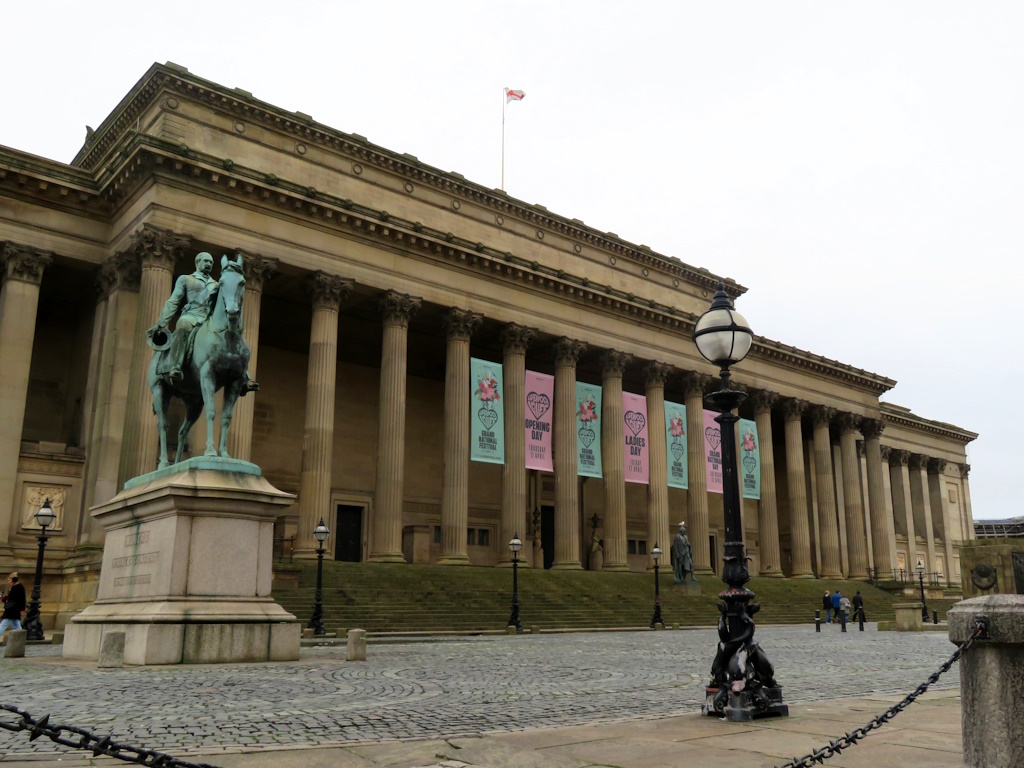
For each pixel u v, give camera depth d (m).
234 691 15.36
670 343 72.31
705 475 71.69
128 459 43.84
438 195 63.62
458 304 59.34
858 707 13.57
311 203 52.28
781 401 82.19
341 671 19.61
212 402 21.00
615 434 66.25
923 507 108.50
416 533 60.00
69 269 52.06
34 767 9.24
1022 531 134.75
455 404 57.69
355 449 67.06
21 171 48.06
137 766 9.37
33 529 46.12
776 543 76.50
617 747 9.92
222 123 53.78
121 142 48.31
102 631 21.05
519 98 76.50
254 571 20.83
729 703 12.20
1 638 31.48
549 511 75.88
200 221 48.25
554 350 65.12
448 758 9.42
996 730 6.57
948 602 76.56
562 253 70.00
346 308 60.88
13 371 46.38
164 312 22.86
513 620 43.06
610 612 51.03
